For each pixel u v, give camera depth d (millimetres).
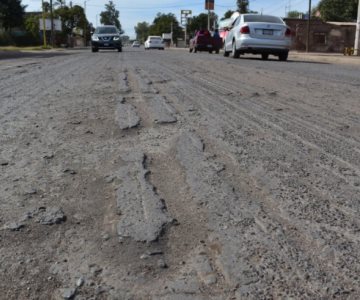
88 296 2258
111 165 4129
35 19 77250
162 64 15281
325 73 12547
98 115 6117
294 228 2930
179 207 3236
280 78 10766
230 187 3590
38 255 2633
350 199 3389
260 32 18672
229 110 6523
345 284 2338
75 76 11047
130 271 2469
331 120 5945
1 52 33312
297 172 3939
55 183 3707
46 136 5113
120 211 3176
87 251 2674
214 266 2500
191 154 4398
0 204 3299
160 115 6062
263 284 2332
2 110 6523
